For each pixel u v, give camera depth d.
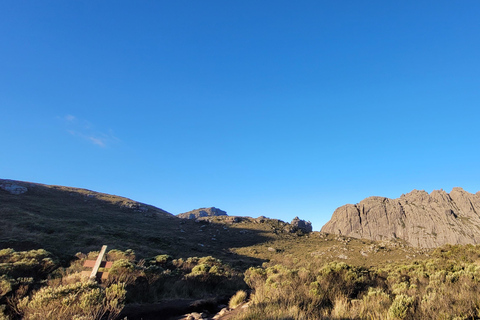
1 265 10.93
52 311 6.03
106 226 46.19
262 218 103.38
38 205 52.28
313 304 7.32
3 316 6.69
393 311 5.82
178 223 80.56
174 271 15.71
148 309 9.54
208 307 11.07
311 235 86.88
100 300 6.86
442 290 7.60
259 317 6.46
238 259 42.62
